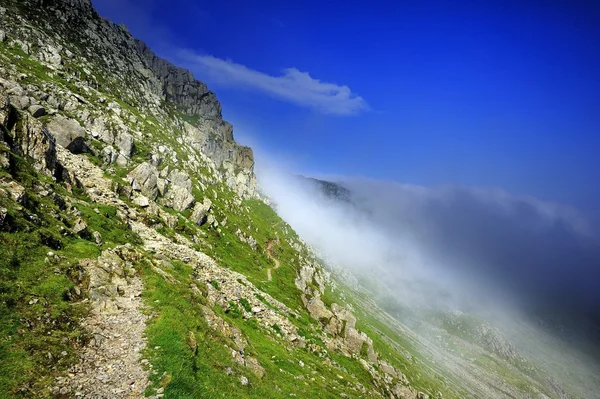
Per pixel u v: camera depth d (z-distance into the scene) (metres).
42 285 23.98
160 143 150.50
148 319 25.88
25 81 99.88
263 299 59.62
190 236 81.06
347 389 44.38
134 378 20.09
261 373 31.22
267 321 49.53
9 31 143.75
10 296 21.44
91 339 22.03
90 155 85.12
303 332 58.03
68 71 148.25
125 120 143.88
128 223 50.91
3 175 31.28
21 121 43.28
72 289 25.47
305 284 135.62
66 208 38.84
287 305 79.62
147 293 29.39
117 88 189.88
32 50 141.12
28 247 26.11
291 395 31.20
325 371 46.62
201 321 30.16
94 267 29.02
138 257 35.12
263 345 40.16
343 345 75.38
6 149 36.06
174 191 104.88
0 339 18.62
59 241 29.83
